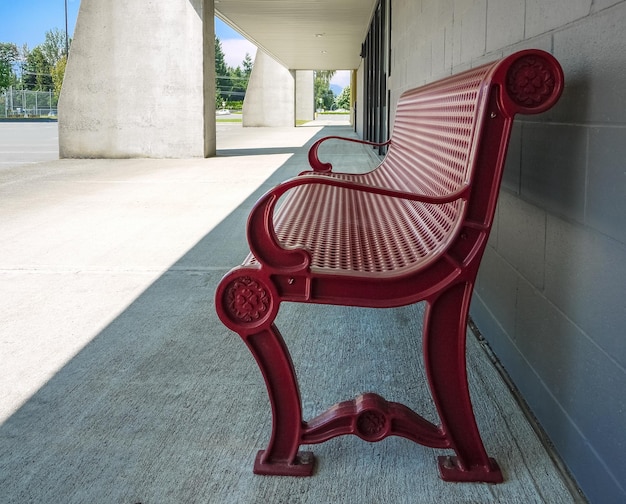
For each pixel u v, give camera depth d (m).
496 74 1.42
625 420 1.25
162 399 2.02
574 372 1.53
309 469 1.60
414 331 2.65
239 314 1.53
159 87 12.56
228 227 4.86
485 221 1.48
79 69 12.56
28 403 1.99
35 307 2.95
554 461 1.64
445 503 1.48
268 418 1.89
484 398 2.01
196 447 1.74
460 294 1.51
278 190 1.43
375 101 14.07
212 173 9.26
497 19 2.34
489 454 1.68
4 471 1.62
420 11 5.06
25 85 82.50
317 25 19.45
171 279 3.42
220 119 51.81
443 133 2.18
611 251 1.30
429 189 2.23
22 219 5.23
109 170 9.88
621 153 1.25
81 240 4.39
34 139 19.95
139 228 4.83
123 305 2.98
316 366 2.28
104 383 2.14
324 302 1.50
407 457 1.69
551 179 1.70
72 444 1.75
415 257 1.62
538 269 1.83
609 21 1.31
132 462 1.66
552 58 1.41
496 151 1.46
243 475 1.60
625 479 1.25
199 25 12.44
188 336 2.58
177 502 1.50
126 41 12.49
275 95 35.78
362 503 1.49
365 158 12.03
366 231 2.11
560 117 1.63
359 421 1.61
